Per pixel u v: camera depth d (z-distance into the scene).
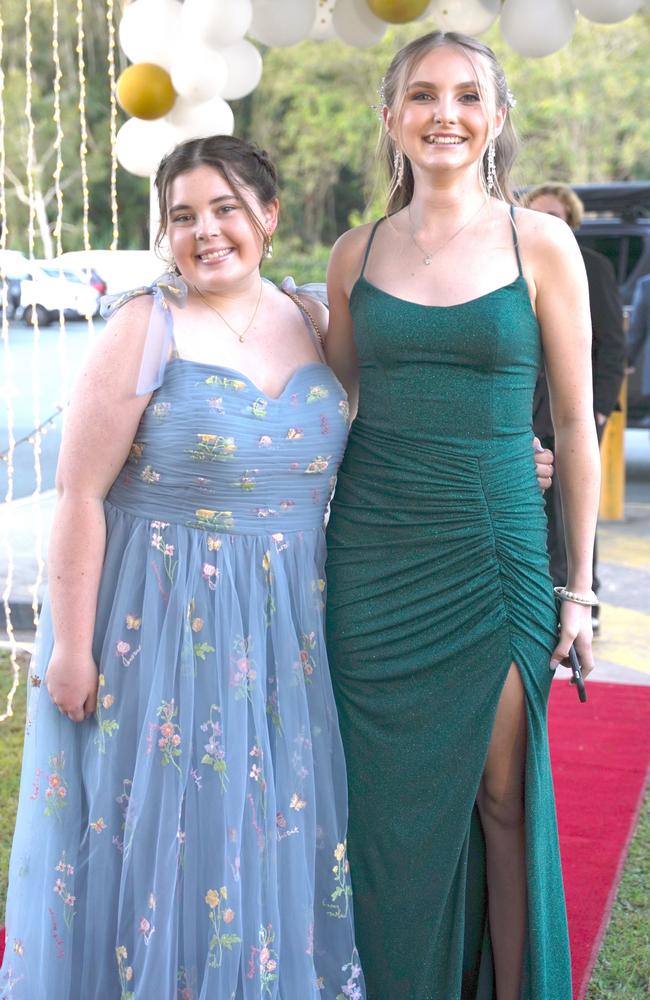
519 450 2.41
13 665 4.69
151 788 2.30
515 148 2.55
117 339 2.32
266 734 2.36
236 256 2.35
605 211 10.45
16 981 2.35
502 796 2.46
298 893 2.38
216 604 2.34
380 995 2.50
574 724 4.50
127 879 2.31
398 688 2.43
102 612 2.38
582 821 3.66
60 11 23.66
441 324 2.33
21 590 5.97
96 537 2.34
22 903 2.37
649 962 2.92
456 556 2.38
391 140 2.57
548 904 2.46
